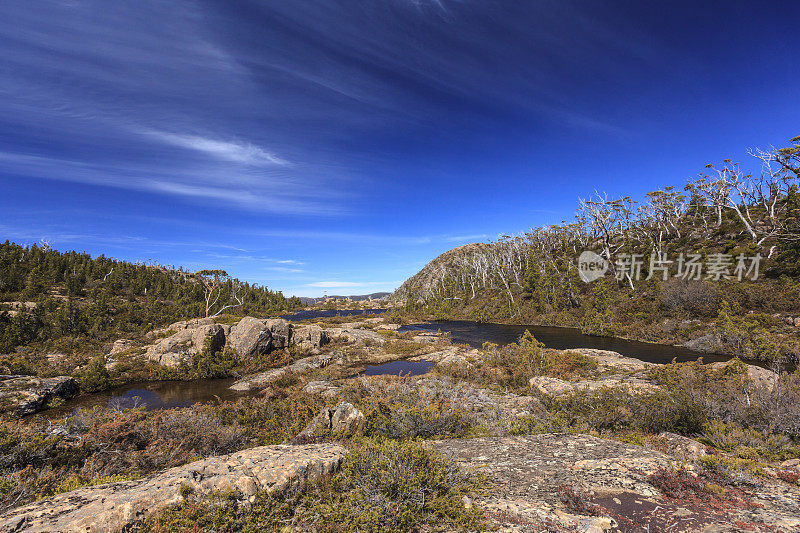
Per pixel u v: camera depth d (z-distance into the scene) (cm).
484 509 471
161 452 856
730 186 6178
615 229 8388
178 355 2703
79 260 8656
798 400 913
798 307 3322
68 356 2912
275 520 435
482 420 1103
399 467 501
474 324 6444
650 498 493
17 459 763
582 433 945
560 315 5788
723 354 2917
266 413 1211
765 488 532
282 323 3300
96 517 391
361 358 3238
